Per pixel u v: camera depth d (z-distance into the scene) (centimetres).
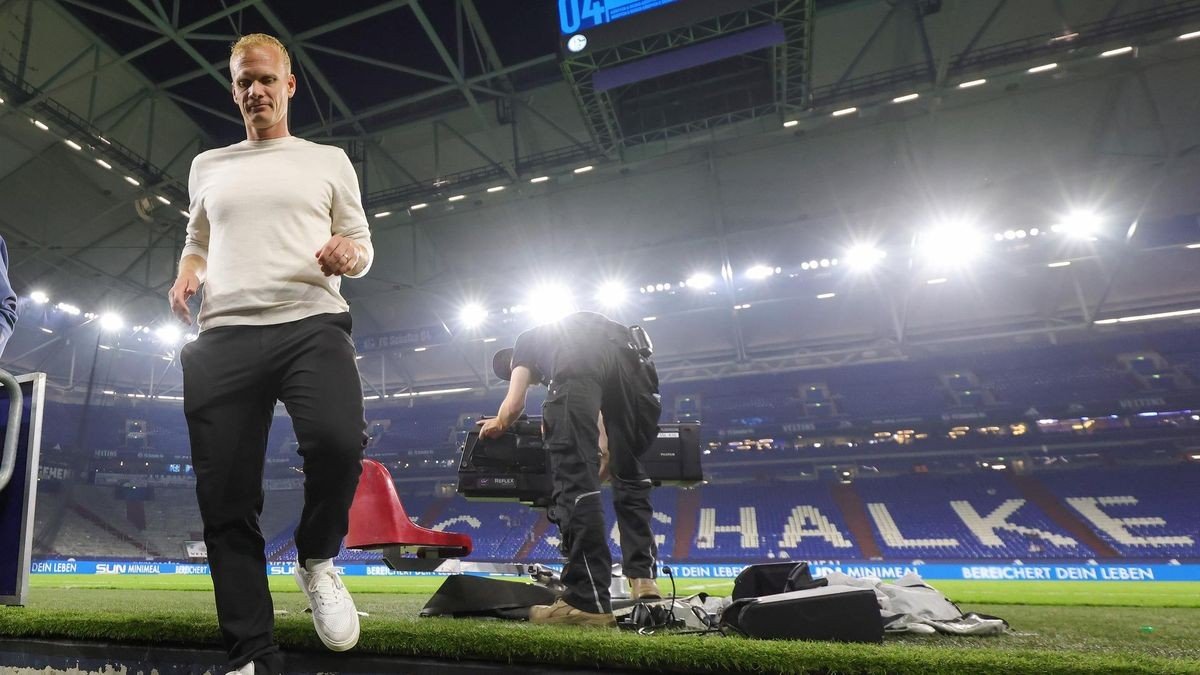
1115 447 1823
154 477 2153
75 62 954
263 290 123
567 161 1200
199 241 143
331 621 117
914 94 1037
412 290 1683
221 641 126
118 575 1141
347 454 118
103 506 2008
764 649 111
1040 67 975
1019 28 1086
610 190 1476
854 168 1373
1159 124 1151
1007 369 2114
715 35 775
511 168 1218
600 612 161
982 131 1264
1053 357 2081
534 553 1852
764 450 2061
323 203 135
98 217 1209
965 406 2016
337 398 119
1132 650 146
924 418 1952
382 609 295
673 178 1438
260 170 134
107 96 1101
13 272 1420
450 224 1577
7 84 884
